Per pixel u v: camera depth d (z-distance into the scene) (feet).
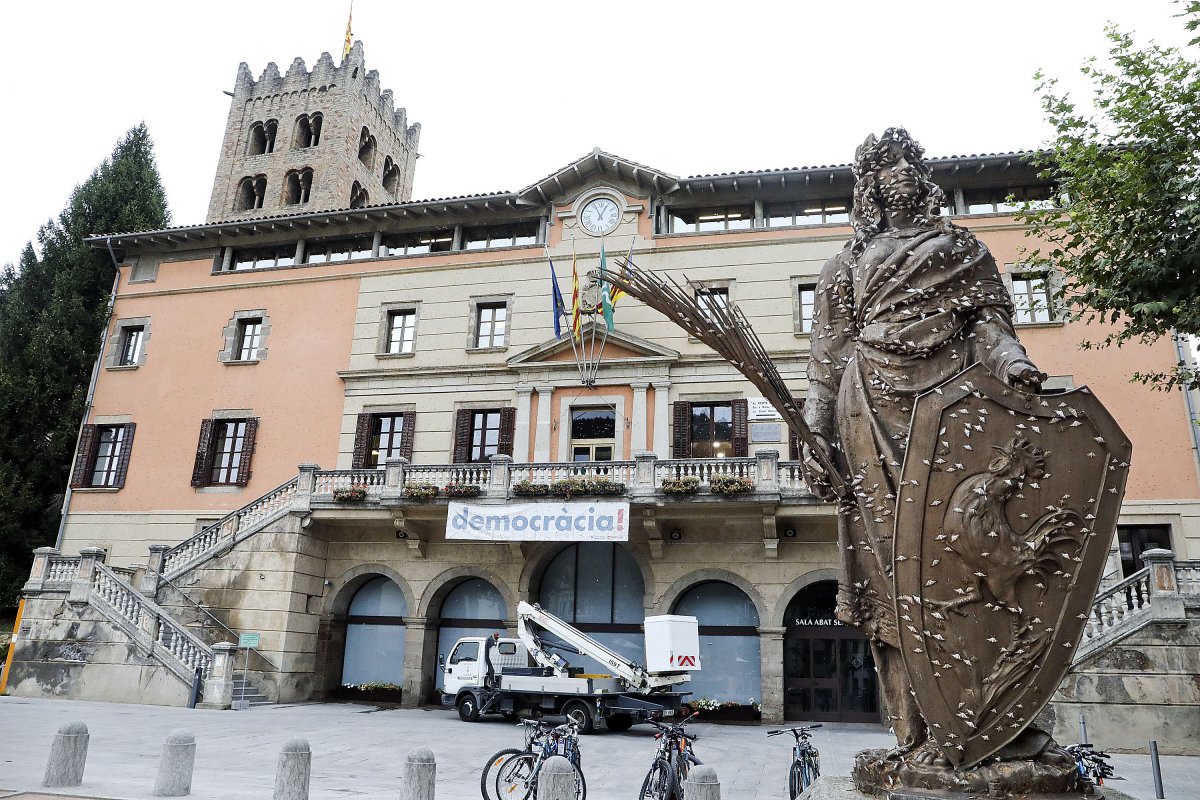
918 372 13.03
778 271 78.64
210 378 90.38
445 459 80.89
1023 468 11.11
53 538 95.76
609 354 79.20
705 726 61.67
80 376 101.86
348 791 32.76
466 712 60.90
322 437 85.10
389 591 77.15
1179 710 47.75
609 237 83.66
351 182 144.66
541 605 73.72
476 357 83.82
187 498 86.48
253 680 68.49
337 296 89.81
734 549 68.08
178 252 97.25
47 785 29.76
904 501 11.65
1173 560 50.19
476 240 90.12
